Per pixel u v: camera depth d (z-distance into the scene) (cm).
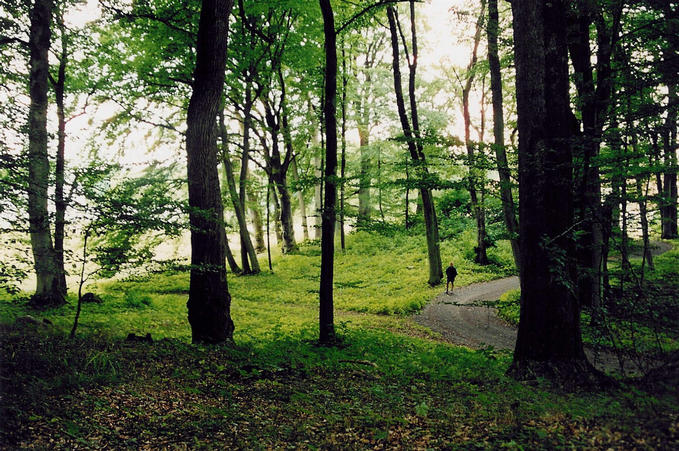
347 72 2992
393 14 2073
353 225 1325
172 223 853
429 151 1838
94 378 588
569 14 968
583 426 429
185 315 1639
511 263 2659
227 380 678
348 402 592
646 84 965
